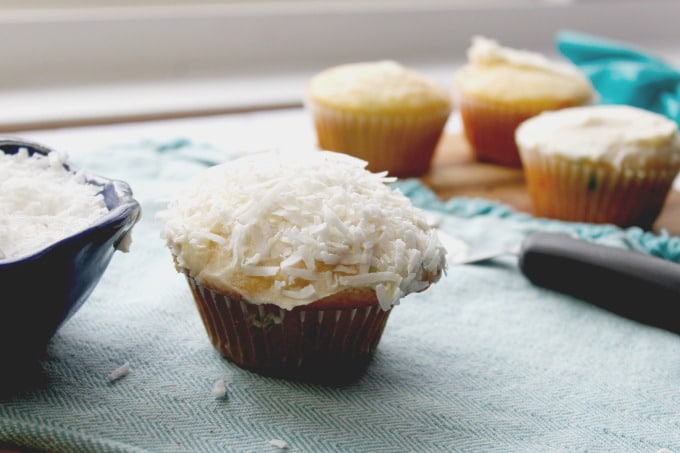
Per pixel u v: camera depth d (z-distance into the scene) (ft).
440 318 1.55
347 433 1.35
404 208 1.44
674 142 1.86
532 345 1.52
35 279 1.29
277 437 1.34
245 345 1.41
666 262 1.56
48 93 2.24
